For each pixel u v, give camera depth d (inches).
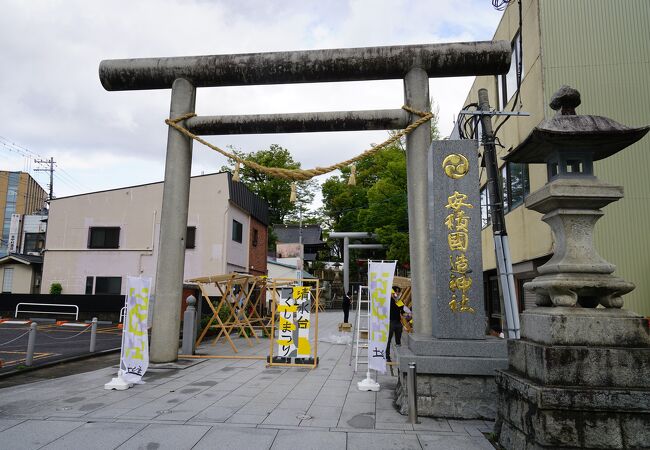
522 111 454.0
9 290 938.1
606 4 402.9
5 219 2032.5
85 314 796.6
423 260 313.4
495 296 627.2
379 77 360.8
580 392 148.3
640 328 159.8
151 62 388.8
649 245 367.6
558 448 147.0
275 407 247.3
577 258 174.6
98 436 194.7
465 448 186.7
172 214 384.8
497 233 346.6
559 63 398.0
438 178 267.4
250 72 373.4
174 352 385.7
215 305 670.5
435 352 244.8
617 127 176.4
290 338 389.1
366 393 284.8
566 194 174.2
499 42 344.8
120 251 824.3
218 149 379.2
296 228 1830.7
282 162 1690.5
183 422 215.9
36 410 234.1
